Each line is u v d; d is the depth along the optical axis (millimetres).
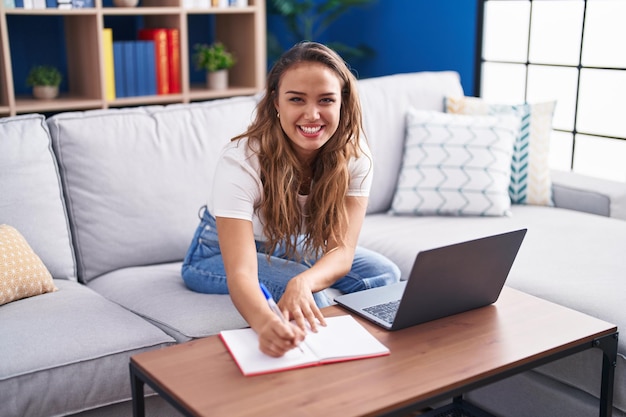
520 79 3945
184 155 2434
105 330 1844
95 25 3793
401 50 4570
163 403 1919
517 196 2961
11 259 1992
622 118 3508
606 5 3490
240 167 1802
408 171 2855
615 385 1864
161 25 4215
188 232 2410
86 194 2291
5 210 2135
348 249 1887
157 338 1859
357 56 4734
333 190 1856
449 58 4262
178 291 2127
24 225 2156
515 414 2123
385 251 2496
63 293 2072
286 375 1427
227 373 1434
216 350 1531
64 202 2291
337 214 1881
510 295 1869
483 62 4125
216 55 4234
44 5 3650
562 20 3699
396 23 4570
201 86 4434
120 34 4328
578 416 1961
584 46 3621
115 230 2314
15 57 4078
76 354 1751
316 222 1887
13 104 3625
